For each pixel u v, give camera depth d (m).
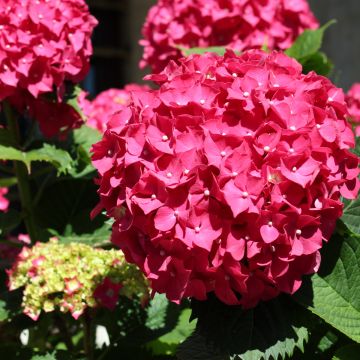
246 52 0.58
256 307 0.54
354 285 0.55
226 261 0.51
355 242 0.55
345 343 0.61
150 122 0.53
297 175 0.51
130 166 0.53
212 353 0.56
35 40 0.69
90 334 0.69
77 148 0.76
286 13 0.85
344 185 0.54
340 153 0.53
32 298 0.64
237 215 0.50
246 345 0.53
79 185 0.78
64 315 0.70
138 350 0.70
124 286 0.64
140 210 0.52
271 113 0.52
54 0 0.71
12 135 0.73
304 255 0.52
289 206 0.51
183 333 0.73
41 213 0.77
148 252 0.52
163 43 0.87
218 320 0.54
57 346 0.81
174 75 0.57
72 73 0.71
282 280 0.52
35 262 0.65
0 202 0.90
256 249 0.50
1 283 0.71
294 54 0.79
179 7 0.85
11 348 0.68
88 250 0.66
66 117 0.72
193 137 0.52
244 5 0.83
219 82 0.54
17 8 0.69
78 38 0.71
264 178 0.50
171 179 0.51
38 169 0.76
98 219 0.75
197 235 0.50
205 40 0.85
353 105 0.96
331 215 0.53
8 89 0.69
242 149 0.51
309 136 0.52
